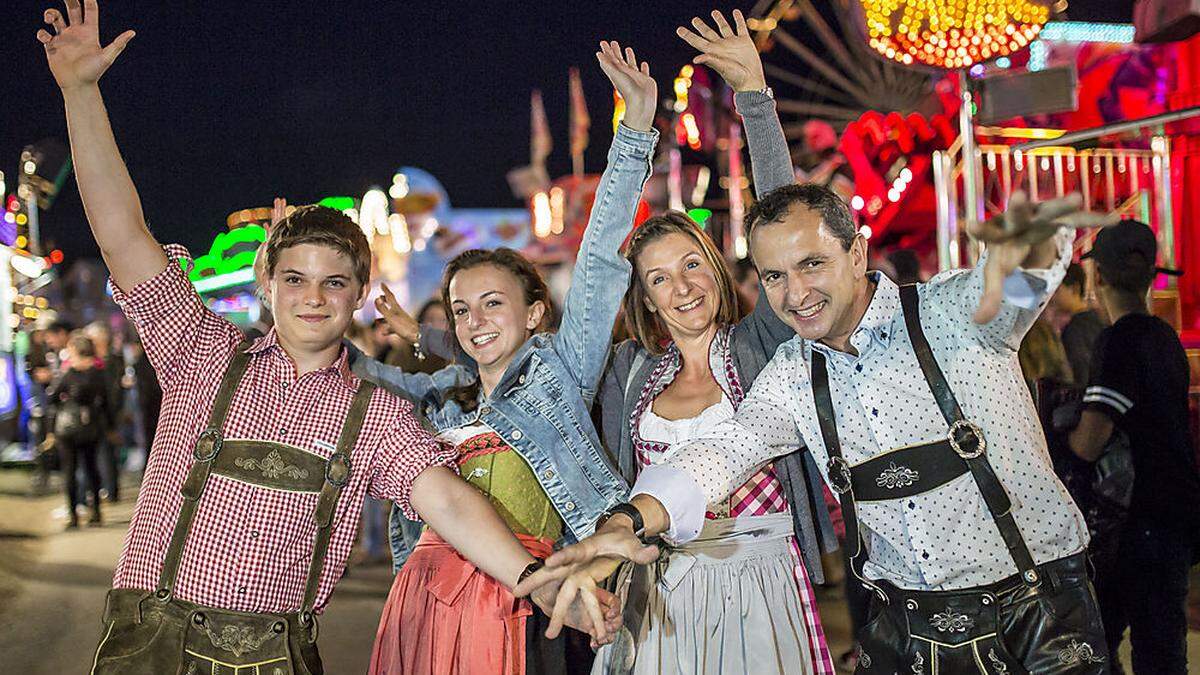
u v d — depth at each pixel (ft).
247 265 51.80
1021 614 7.96
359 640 18.22
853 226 8.13
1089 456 11.64
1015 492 7.88
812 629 9.84
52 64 8.29
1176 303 20.07
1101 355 11.58
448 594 10.12
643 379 10.79
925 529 8.05
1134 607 11.61
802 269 8.04
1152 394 11.35
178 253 8.68
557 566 7.73
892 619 8.47
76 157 8.34
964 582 8.08
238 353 8.60
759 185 10.75
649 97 10.52
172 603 8.00
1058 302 14.39
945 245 19.36
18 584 23.44
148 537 8.19
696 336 10.53
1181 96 22.08
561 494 10.46
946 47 17.70
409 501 8.61
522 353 10.83
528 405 10.66
